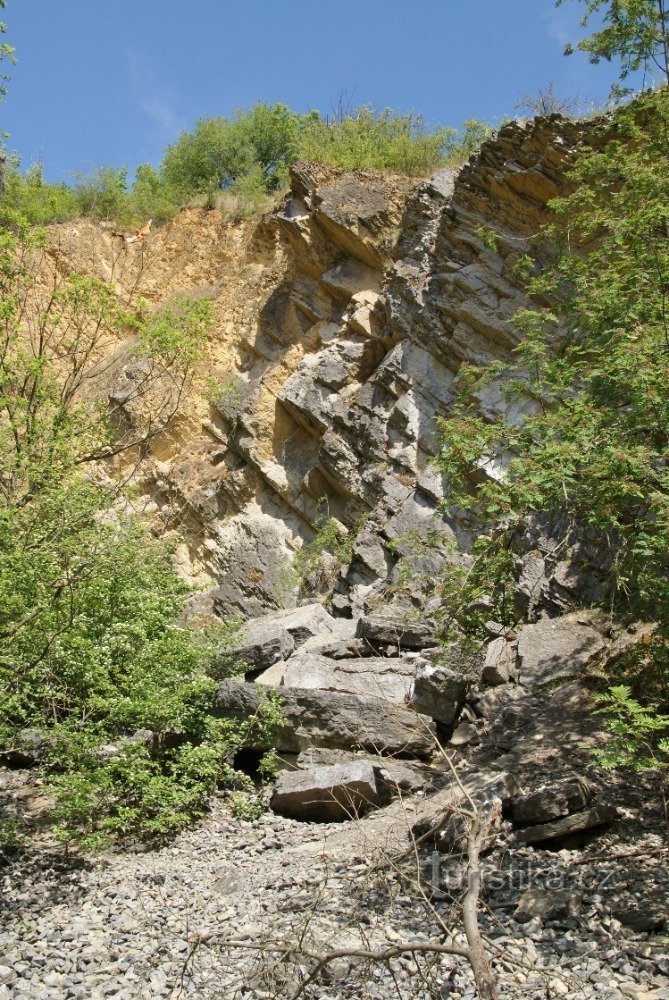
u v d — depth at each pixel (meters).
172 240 20.17
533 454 6.61
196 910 5.81
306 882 5.80
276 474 16.53
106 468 17.30
